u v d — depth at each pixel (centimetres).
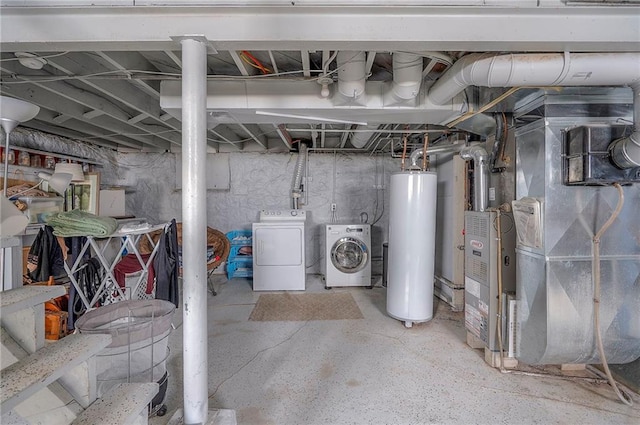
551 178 192
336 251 425
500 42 142
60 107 267
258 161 480
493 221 227
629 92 192
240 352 249
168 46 147
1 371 110
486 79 165
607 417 177
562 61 157
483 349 254
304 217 434
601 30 141
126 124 355
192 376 137
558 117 192
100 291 232
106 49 150
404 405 186
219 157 478
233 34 140
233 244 467
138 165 473
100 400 133
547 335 194
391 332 286
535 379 213
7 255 198
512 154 231
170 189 477
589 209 192
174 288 239
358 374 218
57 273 231
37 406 127
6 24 141
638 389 196
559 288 192
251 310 342
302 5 134
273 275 410
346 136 397
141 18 140
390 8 136
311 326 299
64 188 208
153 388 143
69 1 134
